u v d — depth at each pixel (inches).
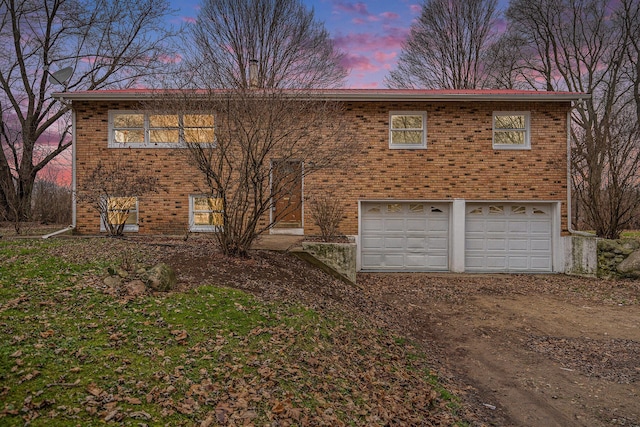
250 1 1024.2
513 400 219.1
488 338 320.5
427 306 414.3
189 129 367.2
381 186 588.1
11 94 880.9
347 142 448.8
